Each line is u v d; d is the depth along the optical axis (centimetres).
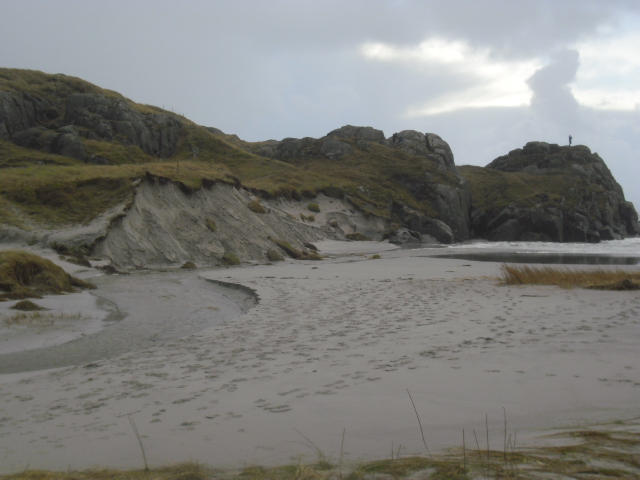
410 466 309
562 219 6575
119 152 5312
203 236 2970
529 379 505
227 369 641
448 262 2975
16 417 508
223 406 487
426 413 427
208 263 2745
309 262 3109
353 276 2070
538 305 1050
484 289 1438
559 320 842
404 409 440
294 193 5319
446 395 471
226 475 326
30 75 6122
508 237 6575
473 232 7106
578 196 7094
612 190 8425
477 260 3247
